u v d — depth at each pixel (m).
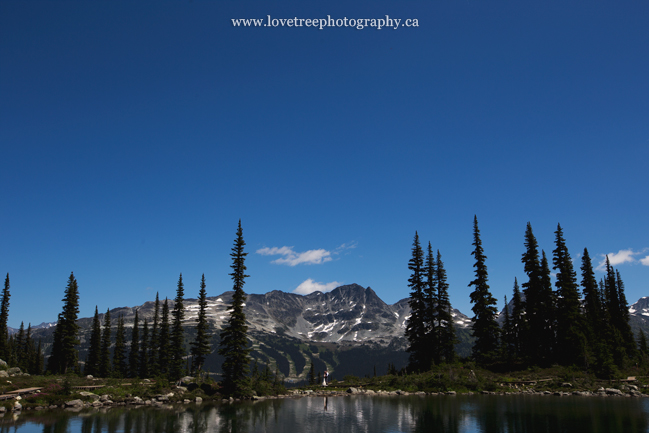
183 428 31.62
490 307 69.25
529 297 72.31
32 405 44.41
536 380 57.88
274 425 32.72
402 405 43.56
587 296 81.75
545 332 69.00
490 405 41.34
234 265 62.16
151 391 54.25
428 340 70.06
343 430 29.98
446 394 54.53
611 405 40.00
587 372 60.12
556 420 31.61
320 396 59.59
